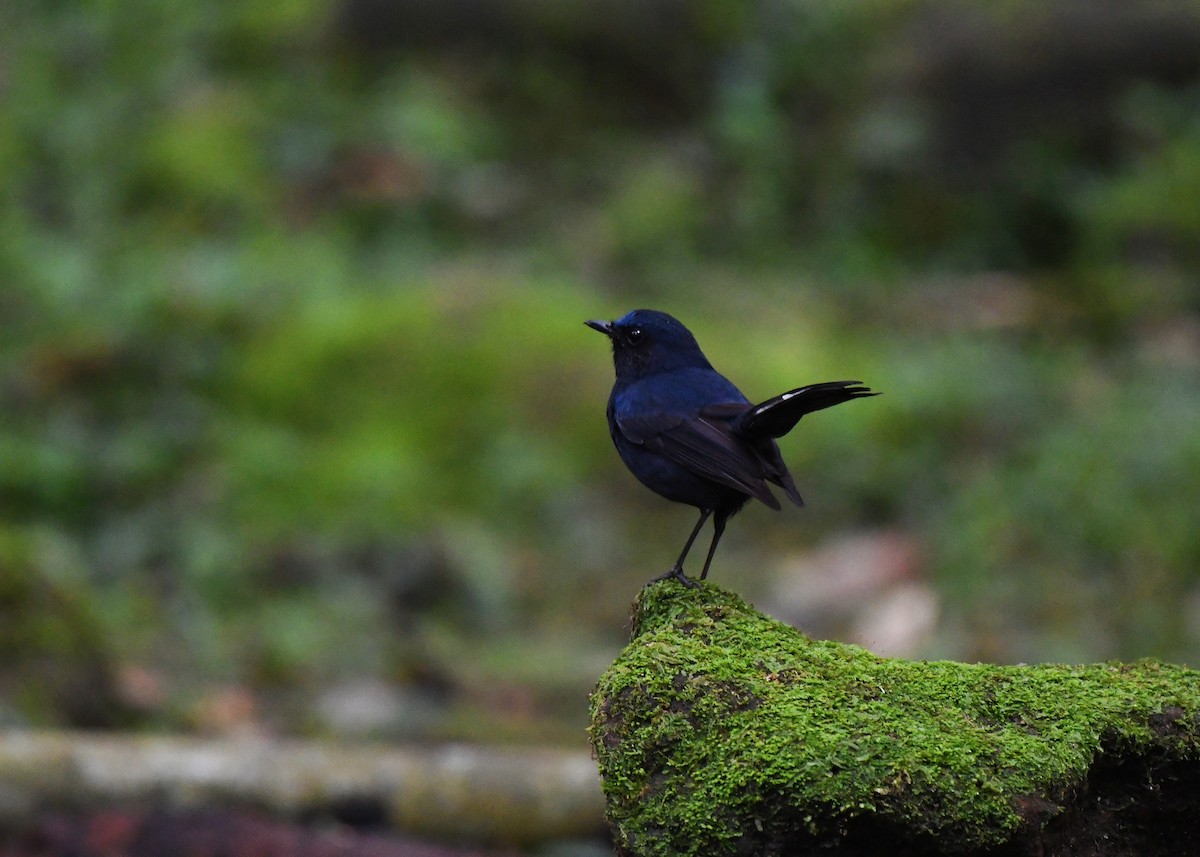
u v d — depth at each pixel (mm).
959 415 14867
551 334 15188
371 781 7566
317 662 11203
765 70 21344
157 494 13156
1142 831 4734
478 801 7609
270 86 21125
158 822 7090
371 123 20391
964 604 11922
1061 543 12398
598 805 7664
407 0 22062
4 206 17188
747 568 13461
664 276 18234
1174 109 19953
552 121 21391
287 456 13719
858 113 20969
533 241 19141
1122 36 20188
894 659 4891
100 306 15484
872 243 19953
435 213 19250
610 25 22016
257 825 7098
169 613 11359
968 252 19875
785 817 4312
